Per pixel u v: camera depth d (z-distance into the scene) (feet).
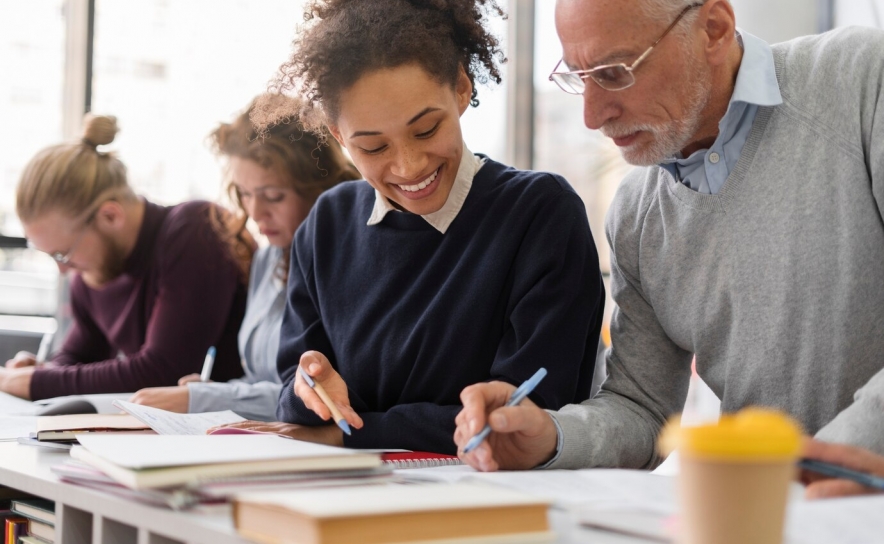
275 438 3.53
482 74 4.79
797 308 4.09
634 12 3.88
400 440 4.46
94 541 3.06
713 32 4.05
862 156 4.00
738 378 4.29
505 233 4.60
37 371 7.30
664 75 3.93
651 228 4.52
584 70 4.05
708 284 4.33
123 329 7.74
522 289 4.46
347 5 4.44
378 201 4.96
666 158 4.19
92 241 7.47
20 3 11.10
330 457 2.97
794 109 4.15
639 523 2.39
